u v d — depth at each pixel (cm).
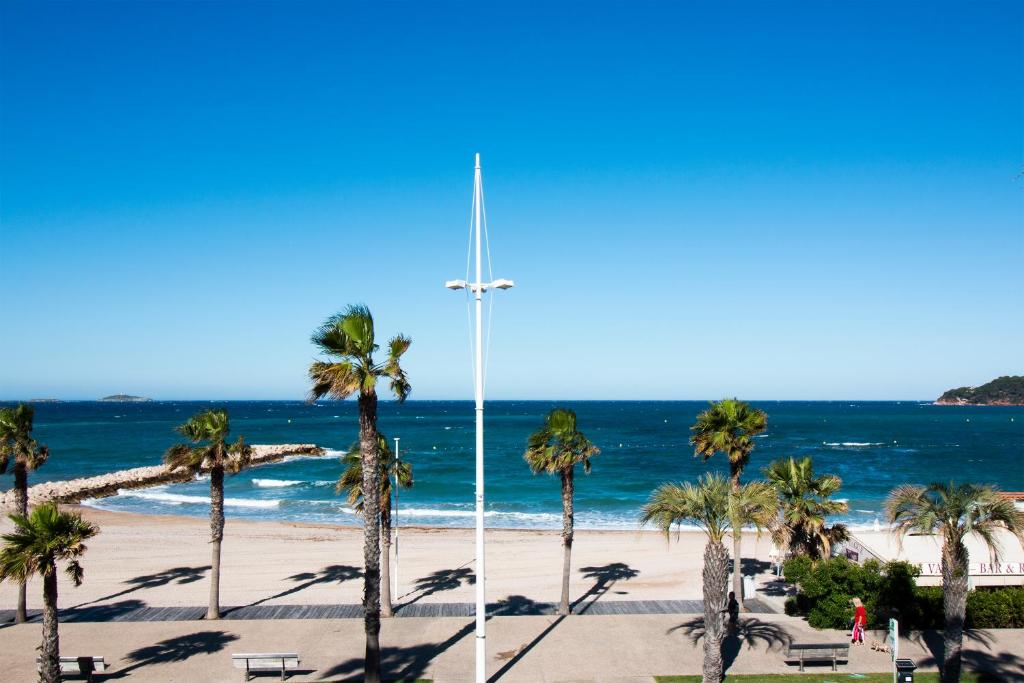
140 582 2966
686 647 1964
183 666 1828
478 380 1681
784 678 1730
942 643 1983
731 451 2438
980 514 1645
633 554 3569
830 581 2144
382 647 1977
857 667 1808
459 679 1725
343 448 11062
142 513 5269
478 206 1684
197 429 2316
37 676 1745
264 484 6812
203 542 3881
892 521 1752
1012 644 1967
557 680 1723
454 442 12094
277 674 1769
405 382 1753
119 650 1964
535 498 6000
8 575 1509
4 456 2220
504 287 1664
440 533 4266
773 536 2473
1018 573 2262
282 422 19625
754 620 2212
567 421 2297
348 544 3822
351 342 1692
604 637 2052
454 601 2638
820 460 9312
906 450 10738
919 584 2188
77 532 1631
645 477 7369
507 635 2077
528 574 3130
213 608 2320
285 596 2720
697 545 3794
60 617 2373
